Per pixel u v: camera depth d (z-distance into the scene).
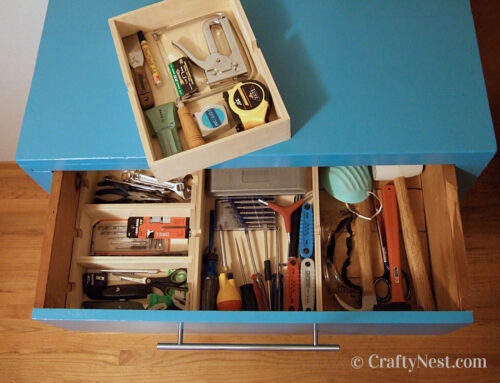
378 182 1.23
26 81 1.45
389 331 1.16
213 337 1.45
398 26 1.12
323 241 1.19
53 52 1.13
